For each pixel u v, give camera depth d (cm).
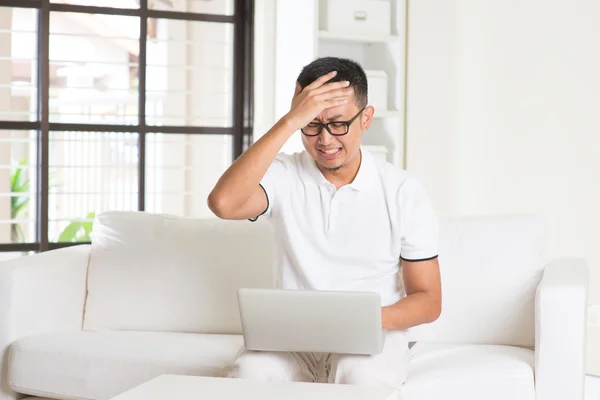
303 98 249
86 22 542
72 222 545
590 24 427
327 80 251
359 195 263
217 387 219
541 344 263
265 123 541
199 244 328
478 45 478
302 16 493
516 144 462
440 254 306
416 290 261
